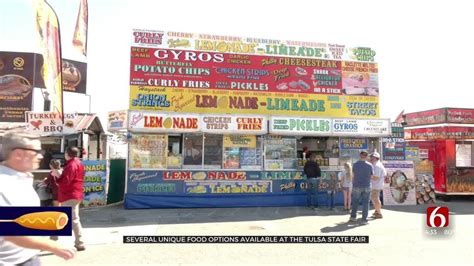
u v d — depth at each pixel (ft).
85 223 32.81
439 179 51.83
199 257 22.12
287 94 47.01
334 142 47.06
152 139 41.93
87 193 41.37
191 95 44.65
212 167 43.11
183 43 44.98
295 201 43.91
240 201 42.73
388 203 45.29
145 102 43.52
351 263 20.92
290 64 47.47
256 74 46.44
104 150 63.41
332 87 48.32
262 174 43.55
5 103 65.57
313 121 44.50
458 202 48.88
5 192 9.31
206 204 41.91
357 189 33.53
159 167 41.86
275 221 34.09
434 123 53.88
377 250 23.72
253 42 46.75
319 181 44.42
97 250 23.81
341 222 33.60
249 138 44.19
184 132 41.83
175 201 41.34
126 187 40.68
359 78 49.26
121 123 41.47
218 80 45.44
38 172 37.50
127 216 36.32
